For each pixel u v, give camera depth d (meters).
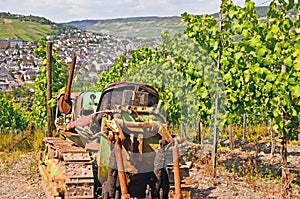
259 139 16.17
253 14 10.03
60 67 16.95
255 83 9.94
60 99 9.43
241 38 10.59
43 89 17.20
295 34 9.42
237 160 12.55
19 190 9.89
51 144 8.96
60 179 7.30
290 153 13.80
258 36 9.59
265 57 9.34
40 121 18.22
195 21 11.53
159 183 6.53
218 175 10.75
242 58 10.29
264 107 10.29
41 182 10.34
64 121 9.44
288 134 9.44
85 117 7.70
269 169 11.30
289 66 8.95
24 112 31.97
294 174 10.57
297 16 9.46
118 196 6.37
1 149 15.51
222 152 13.85
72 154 7.19
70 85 9.33
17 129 30.67
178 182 6.29
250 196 9.02
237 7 10.48
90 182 6.75
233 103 10.80
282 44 9.28
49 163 8.52
